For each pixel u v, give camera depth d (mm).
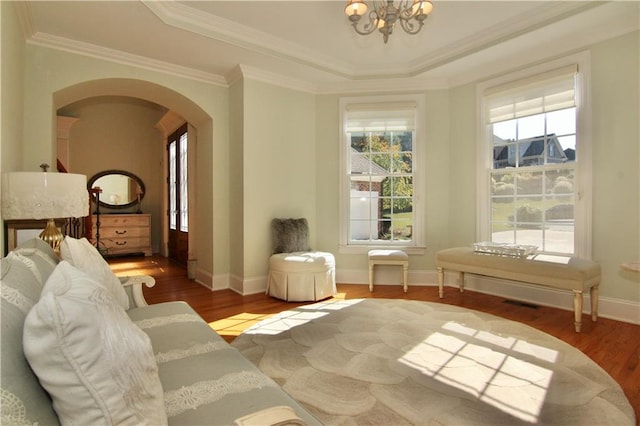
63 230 3482
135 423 760
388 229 4469
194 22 3049
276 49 3566
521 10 2961
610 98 2965
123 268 5414
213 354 1368
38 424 674
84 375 704
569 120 3273
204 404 1021
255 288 3990
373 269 4121
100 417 716
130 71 3557
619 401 1723
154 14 2777
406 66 4137
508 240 3730
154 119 7000
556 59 3287
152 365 878
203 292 3990
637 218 2840
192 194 5094
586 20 2850
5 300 776
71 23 2900
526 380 1926
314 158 4488
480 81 3936
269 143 4090
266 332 2676
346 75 4164
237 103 4004
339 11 2994
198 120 4340
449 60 3721
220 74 4055
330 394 1790
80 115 6414
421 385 1877
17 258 1094
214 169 4129
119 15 2791
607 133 2982
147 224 6762
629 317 2873
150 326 1650
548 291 3385
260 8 2951
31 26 2887
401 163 4430
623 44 2893
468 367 2082
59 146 5895
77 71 3279
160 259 6281
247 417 818
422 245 4320
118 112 6746
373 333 2629
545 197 3436
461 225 4145
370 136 4484
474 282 3982
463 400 1733
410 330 2684
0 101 1983
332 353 2281
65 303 712
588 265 2736
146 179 7000
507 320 2914
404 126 4324
